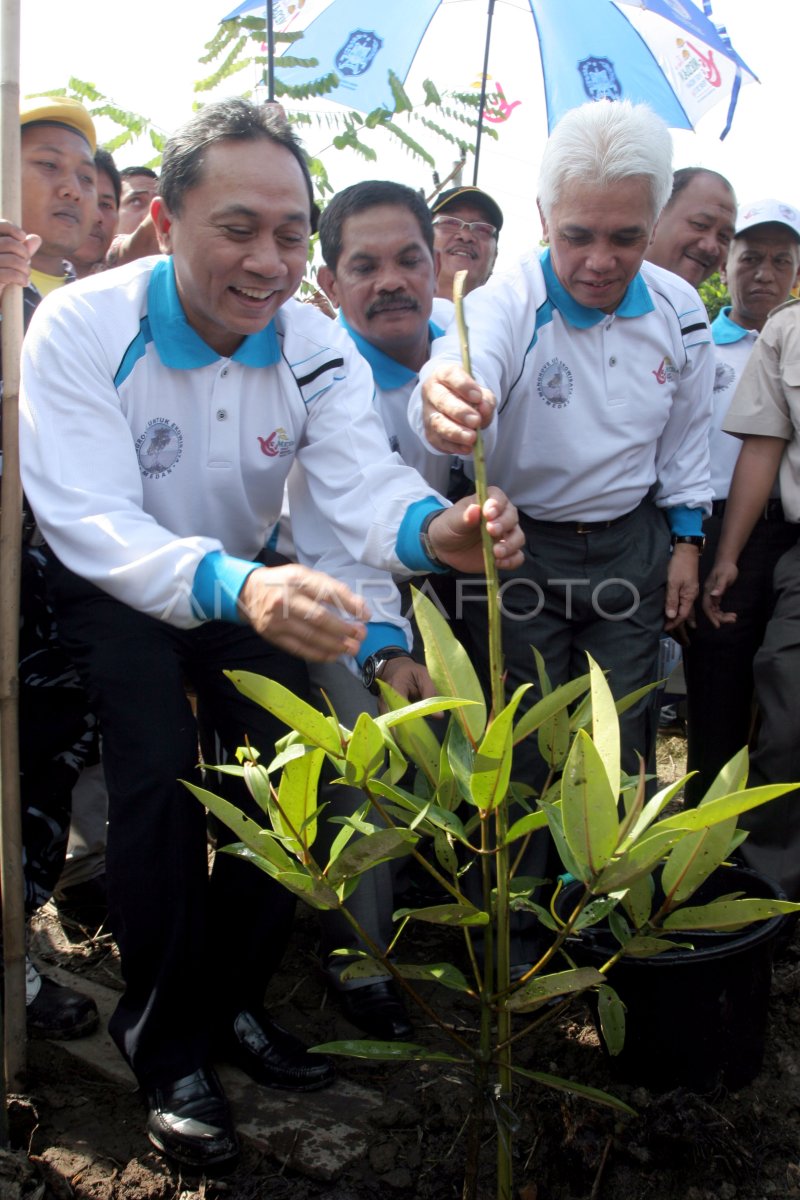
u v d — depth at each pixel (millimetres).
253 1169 1939
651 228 2312
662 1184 1902
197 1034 2037
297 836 1462
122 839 1951
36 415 1948
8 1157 1824
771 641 2758
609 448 2490
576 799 1321
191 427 2053
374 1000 2340
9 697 2006
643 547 2633
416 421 2166
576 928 1480
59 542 1901
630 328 2480
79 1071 2203
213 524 2160
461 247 3521
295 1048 2162
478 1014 2420
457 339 2338
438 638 1462
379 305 2514
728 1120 2004
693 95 4719
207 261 1880
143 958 1981
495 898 1667
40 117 2641
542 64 4676
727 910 1484
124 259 3674
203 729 2520
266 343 2094
